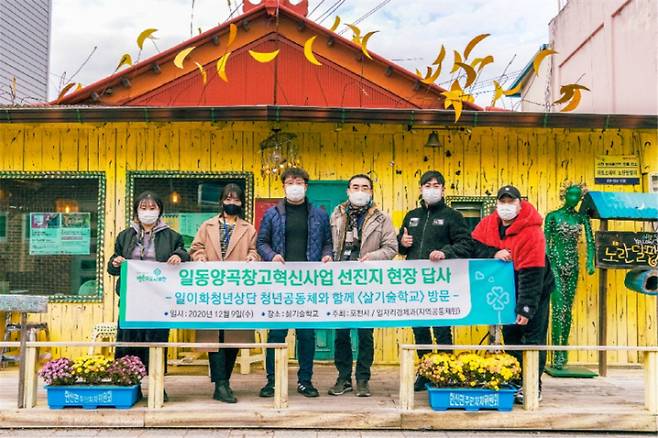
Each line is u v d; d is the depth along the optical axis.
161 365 5.43
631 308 7.54
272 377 5.87
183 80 9.32
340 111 6.87
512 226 5.73
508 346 5.47
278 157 7.51
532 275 5.61
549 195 7.61
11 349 7.38
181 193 7.62
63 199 7.60
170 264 5.72
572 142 7.65
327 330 7.55
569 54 11.20
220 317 5.70
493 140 7.65
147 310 5.68
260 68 9.45
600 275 7.20
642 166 7.61
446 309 5.74
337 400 5.72
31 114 6.88
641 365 7.50
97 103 9.13
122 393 5.41
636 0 8.76
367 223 5.93
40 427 5.31
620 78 9.26
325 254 5.91
